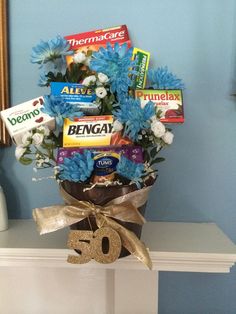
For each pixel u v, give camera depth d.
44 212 0.59
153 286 0.81
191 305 0.85
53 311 0.84
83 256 0.57
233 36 0.79
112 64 0.56
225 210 0.82
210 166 0.82
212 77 0.80
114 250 0.56
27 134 0.60
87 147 0.58
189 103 0.80
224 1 0.78
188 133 0.81
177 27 0.79
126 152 0.58
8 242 0.69
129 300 0.81
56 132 0.62
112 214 0.57
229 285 0.85
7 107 0.78
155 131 0.56
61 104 0.56
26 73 0.80
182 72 0.79
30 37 0.80
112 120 0.57
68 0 0.79
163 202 0.82
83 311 0.84
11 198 0.83
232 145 0.81
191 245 0.68
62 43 0.63
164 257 0.64
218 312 0.85
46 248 0.65
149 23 0.79
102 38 0.69
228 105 0.80
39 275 0.83
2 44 0.77
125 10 0.78
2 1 0.77
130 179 0.57
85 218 0.58
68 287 0.83
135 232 0.61
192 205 0.82
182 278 0.85
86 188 0.56
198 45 0.79
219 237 0.73
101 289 0.83
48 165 0.67
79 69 0.62
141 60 0.68
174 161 0.81
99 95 0.56
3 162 0.82
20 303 0.84
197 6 0.78
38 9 0.79
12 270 0.83
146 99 0.61
